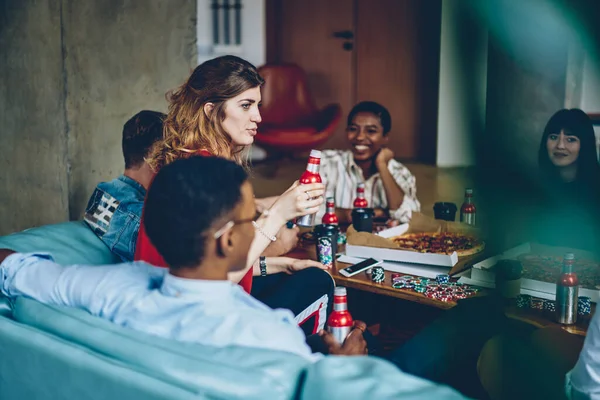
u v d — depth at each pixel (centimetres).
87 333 148
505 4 367
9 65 372
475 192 321
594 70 481
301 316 252
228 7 768
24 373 158
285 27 776
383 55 763
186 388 130
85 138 362
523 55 374
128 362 140
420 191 639
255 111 234
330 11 767
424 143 766
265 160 783
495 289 234
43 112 361
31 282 168
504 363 201
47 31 350
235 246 145
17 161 381
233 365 132
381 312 333
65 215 362
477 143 277
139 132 249
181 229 140
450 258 259
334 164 382
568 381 161
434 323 219
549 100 383
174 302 146
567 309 213
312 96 779
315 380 126
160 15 384
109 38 364
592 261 262
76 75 354
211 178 142
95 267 165
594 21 407
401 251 270
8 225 394
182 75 400
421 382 126
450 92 733
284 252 285
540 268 251
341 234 309
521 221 301
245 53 777
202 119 228
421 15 743
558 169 333
